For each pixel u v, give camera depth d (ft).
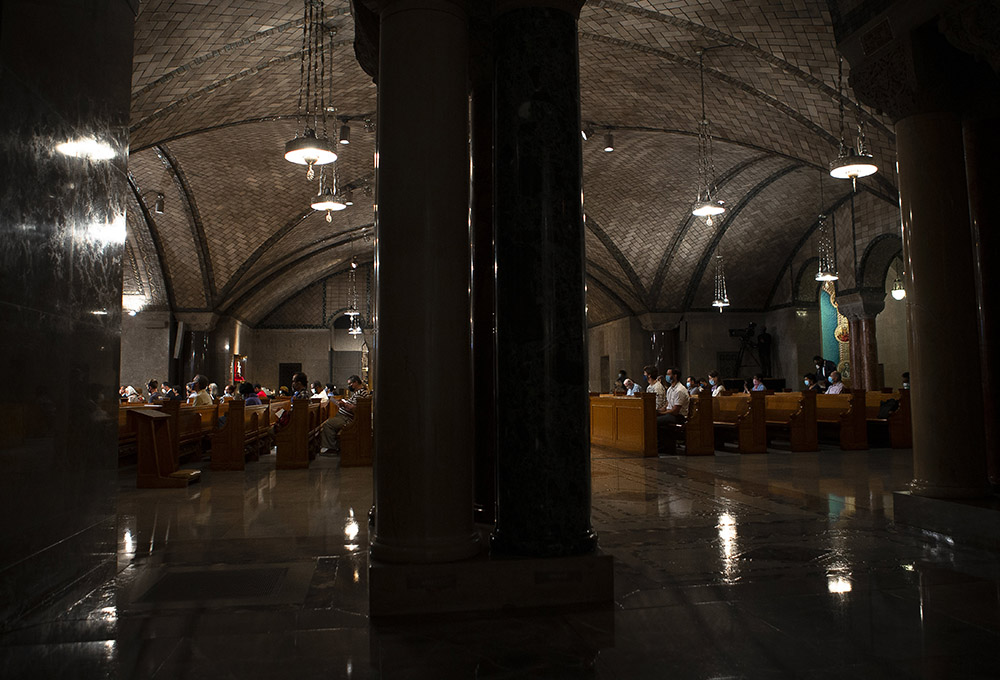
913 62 15.83
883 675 7.86
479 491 14.34
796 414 35.35
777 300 80.74
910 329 16.48
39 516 10.21
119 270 13.26
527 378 11.14
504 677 7.89
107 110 12.78
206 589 11.44
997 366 17.13
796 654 8.51
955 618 9.78
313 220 69.56
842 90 37.37
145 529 16.26
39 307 10.28
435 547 10.55
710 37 36.06
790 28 33.86
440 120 11.10
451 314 10.98
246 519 17.48
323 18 32.48
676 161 57.88
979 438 15.66
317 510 18.76
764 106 43.32
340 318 99.55
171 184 55.88
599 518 17.39
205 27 32.55
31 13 10.13
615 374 89.71
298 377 35.06
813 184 59.98
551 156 11.35
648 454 32.53
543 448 11.03
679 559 13.25
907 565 12.76
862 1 16.99
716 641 8.98
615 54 39.88
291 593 11.21
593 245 76.18
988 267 17.35
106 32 12.72
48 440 10.50
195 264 67.41
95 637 9.28
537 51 11.45
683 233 71.51
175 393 53.98
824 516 17.54
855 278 62.18
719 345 82.33
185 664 8.35
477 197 14.51
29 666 8.28
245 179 57.82
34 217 10.18
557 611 10.27
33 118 10.17
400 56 11.21
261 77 39.19
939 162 16.15
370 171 60.80
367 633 9.40
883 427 38.55
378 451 10.96
